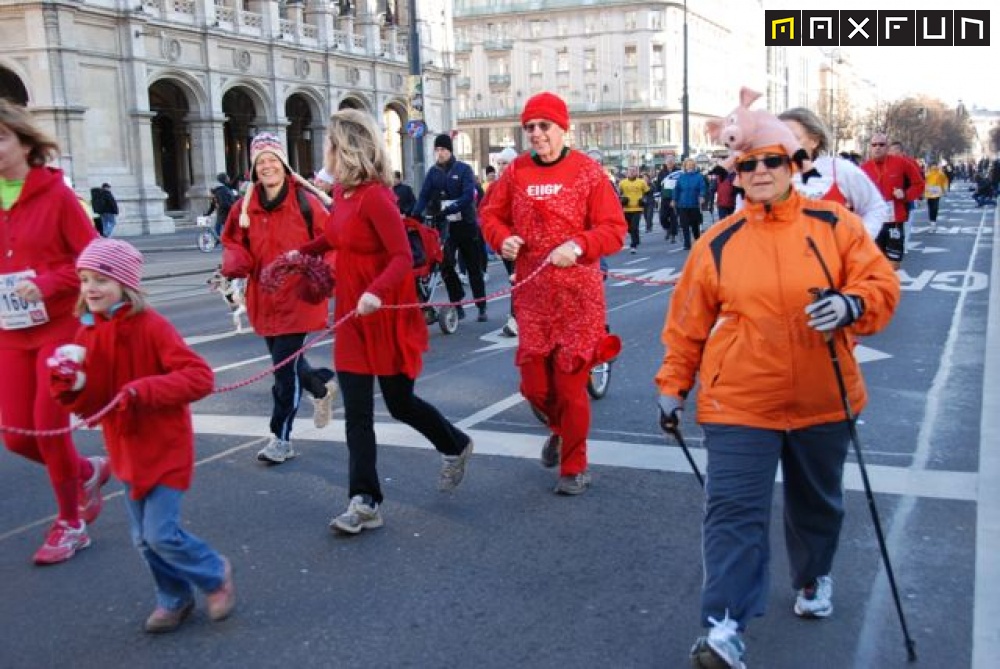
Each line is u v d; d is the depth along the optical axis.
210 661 3.62
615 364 9.01
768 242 3.30
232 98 48.31
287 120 45.72
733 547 3.26
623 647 3.64
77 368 3.64
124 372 3.73
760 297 3.26
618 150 93.38
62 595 4.24
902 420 6.68
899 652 3.55
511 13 97.06
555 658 3.57
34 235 4.42
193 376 3.62
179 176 45.28
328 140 4.81
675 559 4.48
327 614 3.99
